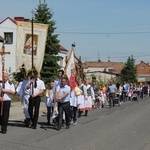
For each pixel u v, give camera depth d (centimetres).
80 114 1802
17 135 1141
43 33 1484
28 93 1305
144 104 3108
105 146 994
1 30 4459
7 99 1162
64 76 1277
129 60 8550
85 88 1794
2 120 1177
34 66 1473
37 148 936
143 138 1151
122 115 1942
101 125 1465
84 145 999
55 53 3566
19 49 1448
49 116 1427
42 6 3541
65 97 1277
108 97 2858
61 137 1128
